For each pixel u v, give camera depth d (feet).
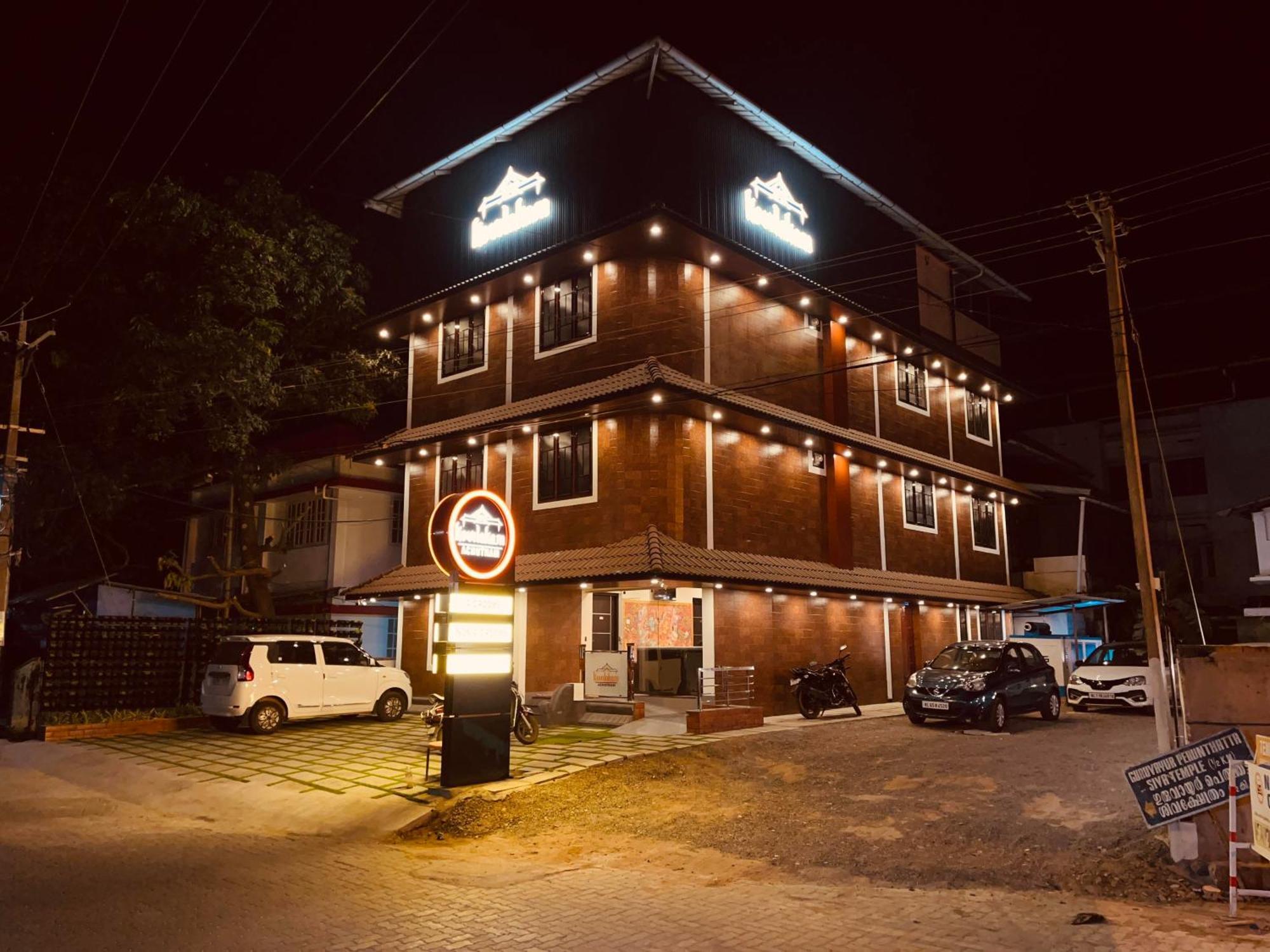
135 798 39.37
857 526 73.26
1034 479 105.70
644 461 58.80
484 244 69.67
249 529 81.51
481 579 38.34
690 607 60.03
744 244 63.41
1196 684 24.43
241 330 68.49
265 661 54.85
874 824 30.68
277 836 32.07
